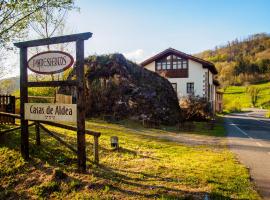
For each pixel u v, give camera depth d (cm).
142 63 4069
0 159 1003
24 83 978
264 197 713
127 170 900
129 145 1272
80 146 868
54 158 988
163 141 1516
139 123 2281
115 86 2459
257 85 13400
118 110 2367
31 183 849
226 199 684
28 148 992
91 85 2483
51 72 913
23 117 984
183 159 1078
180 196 693
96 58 2636
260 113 6247
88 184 787
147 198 698
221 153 1257
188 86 3903
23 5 1395
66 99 1961
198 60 3834
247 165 1032
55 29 3222
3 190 843
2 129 1320
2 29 1468
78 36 849
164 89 2705
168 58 3991
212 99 4503
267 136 1978
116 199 704
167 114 2486
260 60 15588
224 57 19762
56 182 815
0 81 2862
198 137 1830
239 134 2075
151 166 945
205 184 780
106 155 1066
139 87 2506
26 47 975
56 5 1484
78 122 866
